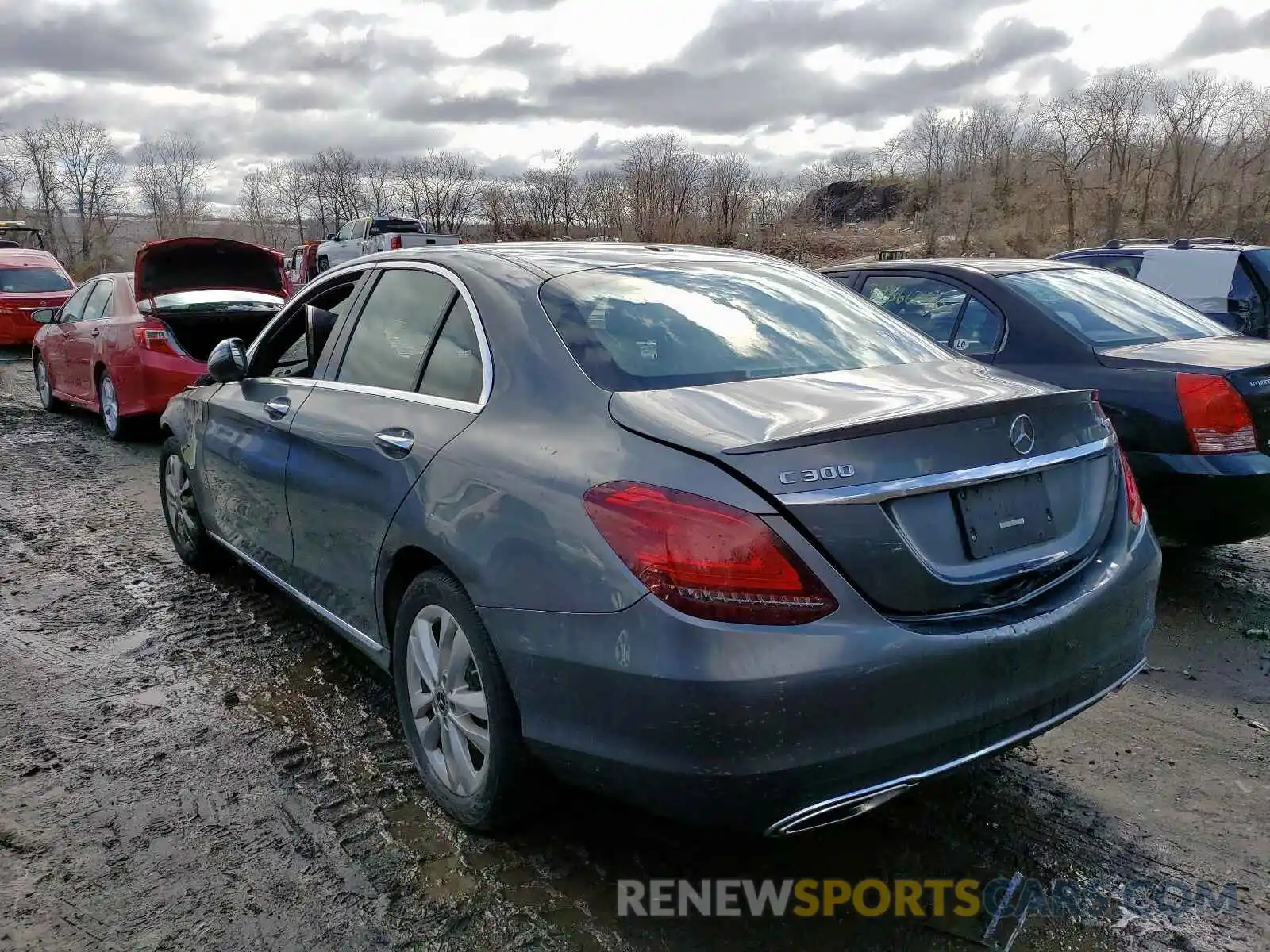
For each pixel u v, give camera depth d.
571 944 2.38
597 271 3.18
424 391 3.10
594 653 2.23
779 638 2.08
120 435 8.67
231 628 4.33
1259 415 4.23
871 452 2.21
